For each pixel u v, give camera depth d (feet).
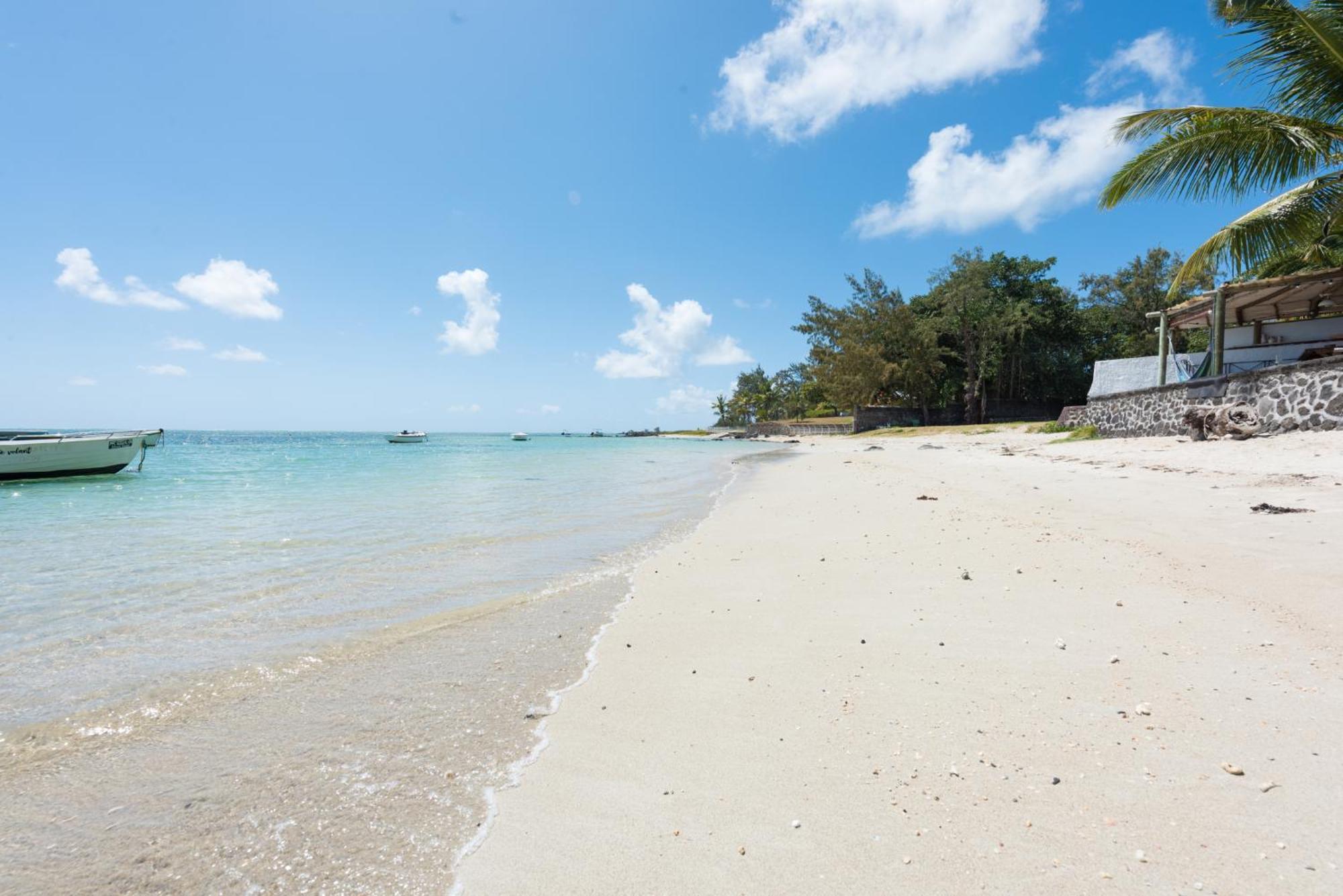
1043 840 6.97
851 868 6.75
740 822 7.70
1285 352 59.57
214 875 7.05
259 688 12.30
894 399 202.59
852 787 8.30
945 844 7.02
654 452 160.25
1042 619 14.15
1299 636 12.01
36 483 68.39
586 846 7.39
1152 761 8.33
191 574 22.26
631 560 24.56
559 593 19.48
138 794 8.73
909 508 32.55
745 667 12.77
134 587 20.40
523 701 11.58
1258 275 71.61
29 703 11.69
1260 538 19.42
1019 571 18.25
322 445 256.11
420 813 8.16
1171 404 56.49
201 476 79.00
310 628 16.10
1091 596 15.44
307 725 10.73
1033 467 48.67
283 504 45.44
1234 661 11.19
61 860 7.34
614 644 14.58
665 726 10.38
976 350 173.06
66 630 16.01
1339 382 40.11
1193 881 6.18
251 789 8.79
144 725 10.78
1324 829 6.81
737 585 19.77
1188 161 42.68
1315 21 36.76
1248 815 7.12
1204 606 14.05
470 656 13.94
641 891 6.58
